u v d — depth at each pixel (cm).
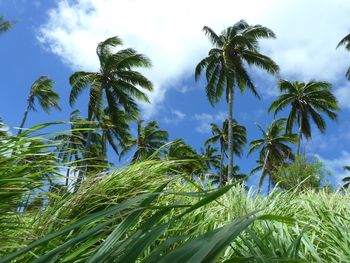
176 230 244
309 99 4394
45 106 3947
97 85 3334
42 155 190
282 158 4778
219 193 94
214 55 3481
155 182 271
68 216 221
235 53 3462
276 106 4528
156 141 4700
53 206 218
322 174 1769
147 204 109
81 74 3297
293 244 176
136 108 3553
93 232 95
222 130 5244
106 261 90
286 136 4641
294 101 4478
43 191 193
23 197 181
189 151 3281
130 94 3447
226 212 304
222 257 218
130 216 105
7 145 173
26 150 183
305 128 4491
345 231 272
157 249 91
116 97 3469
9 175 172
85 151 210
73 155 206
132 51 3200
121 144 3981
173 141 296
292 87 4388
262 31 3297
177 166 309
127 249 92
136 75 3309
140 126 4712
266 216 123
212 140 5262
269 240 234
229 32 3484
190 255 75
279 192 359
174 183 300
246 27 3481
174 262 75
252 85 3500
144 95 3441
